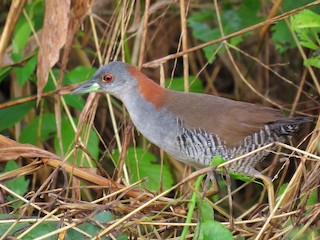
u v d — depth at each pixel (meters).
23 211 8.21
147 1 10.12
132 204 8.70
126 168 10.44
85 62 12.45
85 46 12.30
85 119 10.01
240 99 13.12
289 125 9.45
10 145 9.11
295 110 11.48
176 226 8.43
